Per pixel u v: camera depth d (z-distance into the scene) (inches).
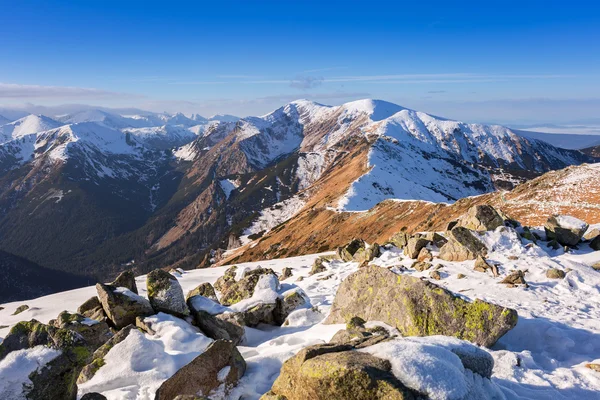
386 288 446.3
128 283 580.1
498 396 267.7
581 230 780.6
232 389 325.4
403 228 2790.4
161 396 303.9
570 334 415.8
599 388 311.4
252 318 543.8
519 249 727.7
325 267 1018.1
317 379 241.4
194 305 520.4
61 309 1003.3
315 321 543.2
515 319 378.3
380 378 227.0
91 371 355.3
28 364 247.1
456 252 753.0
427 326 394.6
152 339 428.5
